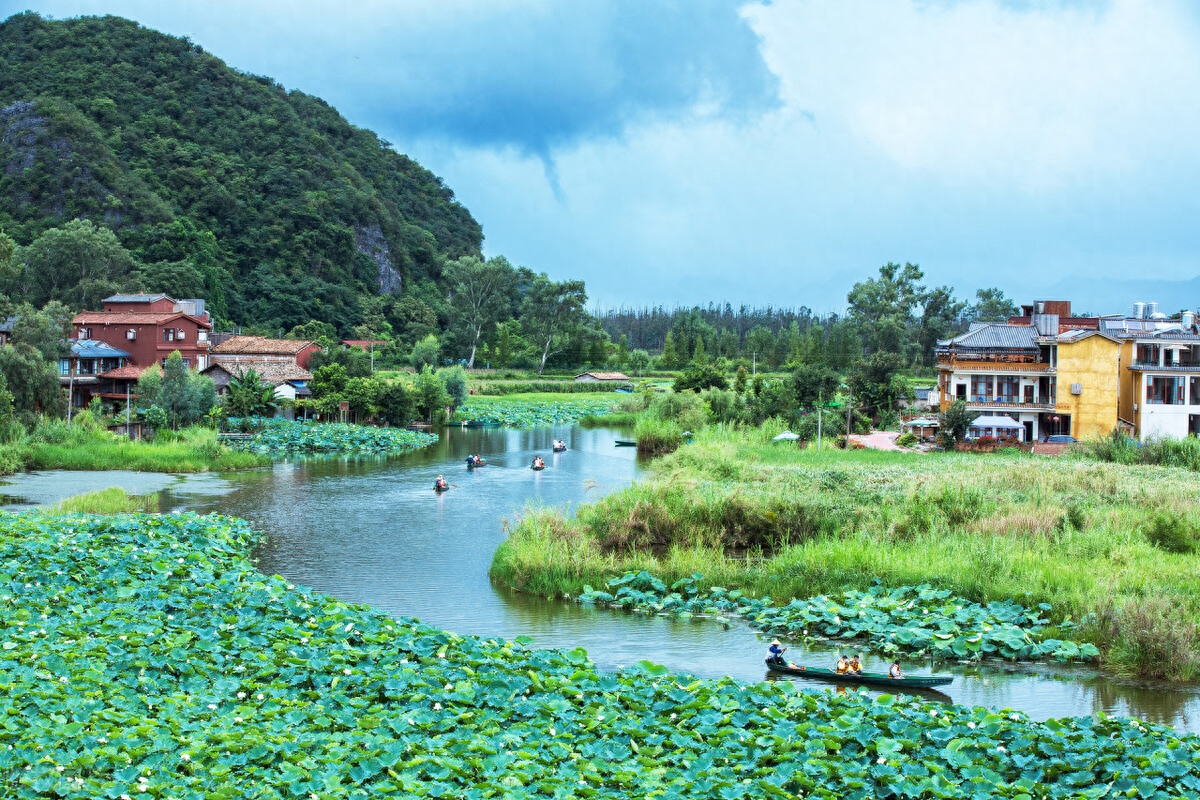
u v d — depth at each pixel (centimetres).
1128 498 4469
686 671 2666
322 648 2397
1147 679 2658
